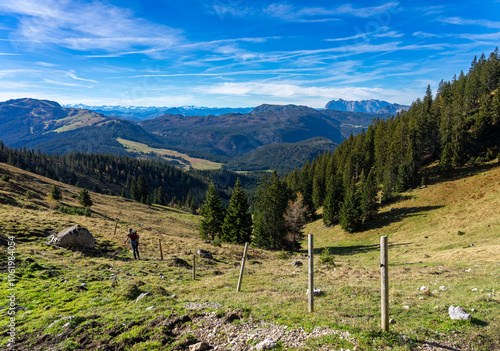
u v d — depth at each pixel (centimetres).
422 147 8650
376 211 7012
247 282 1553
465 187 6194
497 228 3978
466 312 780
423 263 2625
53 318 906
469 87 9750
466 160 7244
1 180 5744
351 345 620
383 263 667
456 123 7569
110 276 1539
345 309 910
